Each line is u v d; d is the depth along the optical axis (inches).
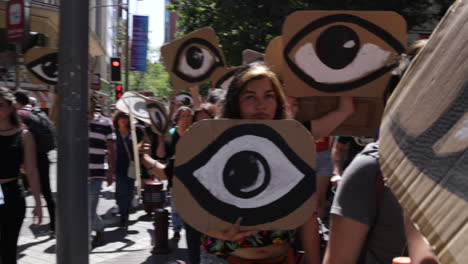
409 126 32.9
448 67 30.3
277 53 104.7
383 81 90.0
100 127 271.6
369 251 65.9
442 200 27.5
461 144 27.5
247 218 73.9
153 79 1750.7
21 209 173.6
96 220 273.1
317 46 91.1
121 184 312.2
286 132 74.2
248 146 74.3
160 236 256.8
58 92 136.4
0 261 173.8
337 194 65.8
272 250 87.4
